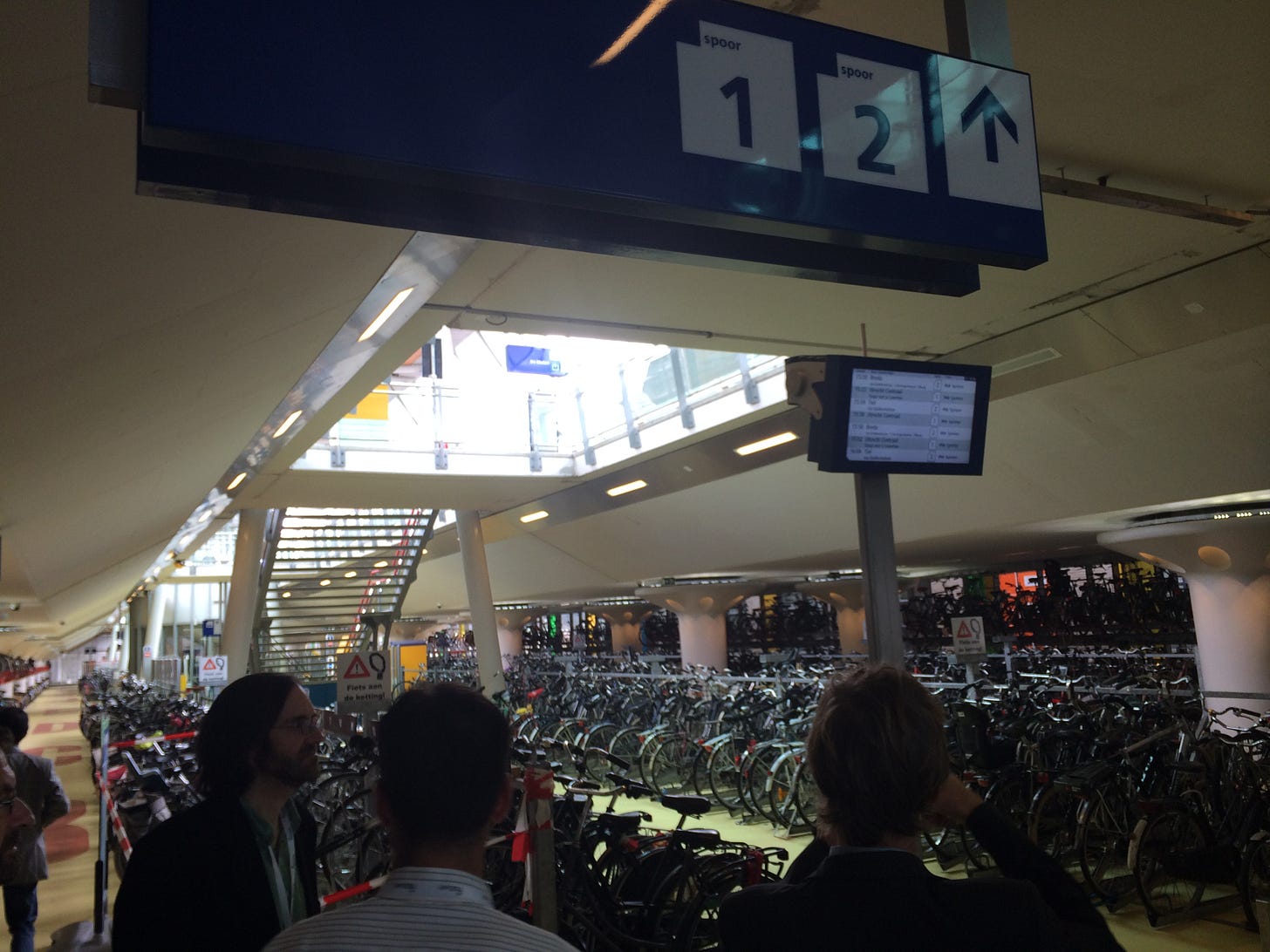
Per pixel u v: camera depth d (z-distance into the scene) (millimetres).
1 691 29812
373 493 16938
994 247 2250
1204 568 11727
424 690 1279
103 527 10258
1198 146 5449
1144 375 8805
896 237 2137
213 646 31000
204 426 7812
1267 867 5301
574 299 7824
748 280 7430
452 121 1688
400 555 21188
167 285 3719
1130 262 7426
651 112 1890
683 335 8992
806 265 2330
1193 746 6383
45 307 3170
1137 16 4180
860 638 25578
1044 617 20859
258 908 1858
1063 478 11086
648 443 15047
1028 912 1262
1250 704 11273
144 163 1661
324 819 7344
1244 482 9648
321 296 5559
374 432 15188
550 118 1785
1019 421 10367
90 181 2469
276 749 2014
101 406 5074
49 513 7418
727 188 1943
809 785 8391
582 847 4883
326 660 21516
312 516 19375
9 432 4453
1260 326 7660
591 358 16281
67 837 10000
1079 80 4707
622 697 12844
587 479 17312
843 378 3301
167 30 1472
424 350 15773
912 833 1380
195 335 4742
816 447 3357
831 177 2070
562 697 13930
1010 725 7504
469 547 20406
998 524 12750
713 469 14961
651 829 5477
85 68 1958
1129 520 12484
